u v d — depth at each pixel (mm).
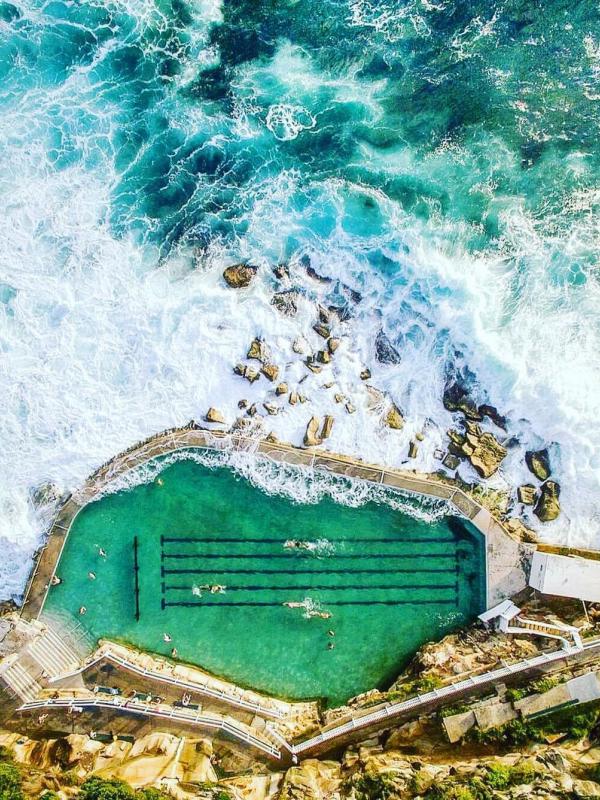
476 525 24234
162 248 25281
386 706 22938
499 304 24891
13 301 24922
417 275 24922
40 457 24500
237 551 24562
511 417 24609
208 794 21156
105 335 24797
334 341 24656
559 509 24250
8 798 20172
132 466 24547
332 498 24594
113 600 24531
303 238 25219
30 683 23516
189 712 23406
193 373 24625
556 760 20906
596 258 25219
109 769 22125
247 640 24531
